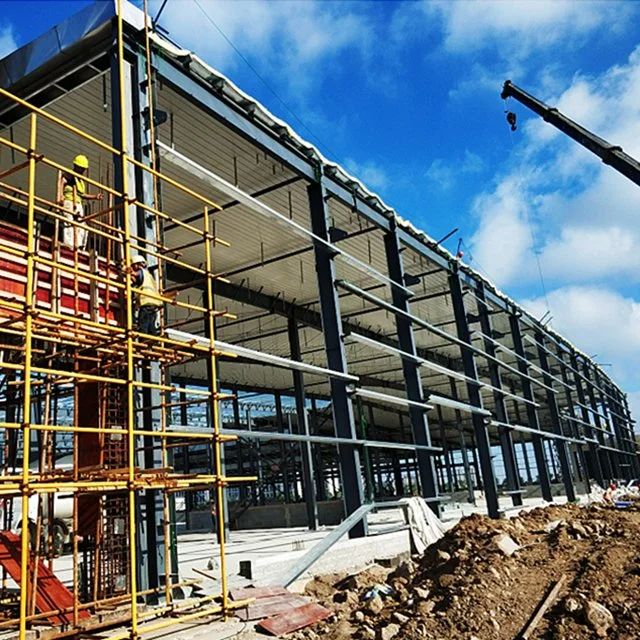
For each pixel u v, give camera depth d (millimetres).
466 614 8383
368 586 11508
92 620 7414
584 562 9688
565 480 32094
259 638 7957
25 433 6082
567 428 44969
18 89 12172
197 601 8414
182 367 29672
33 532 10609
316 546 12008
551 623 7949
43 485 6184
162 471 8117
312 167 16672
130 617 7586
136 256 10086
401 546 15062
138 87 11148
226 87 13656
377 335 32062
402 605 9625
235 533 23344
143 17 11633
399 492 50906
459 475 58062
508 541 11328
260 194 17828
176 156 11438
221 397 8867
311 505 22375
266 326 28438
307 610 9203
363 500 14711
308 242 20906
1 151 14797
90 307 8641
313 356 33656
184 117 14289
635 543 10164
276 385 36500
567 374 45125
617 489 40094
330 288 16078
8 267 8008
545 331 36688
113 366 8836
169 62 12391
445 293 25438
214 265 22156
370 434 47781
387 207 19625
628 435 61906
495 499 22266
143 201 10570
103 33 11164
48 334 8039
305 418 24391
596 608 7738
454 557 11305
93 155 15242
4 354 10047
